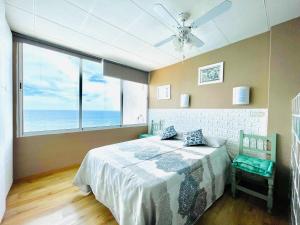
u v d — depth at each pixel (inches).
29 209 65.8
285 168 74.7
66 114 138.3
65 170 109.2
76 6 65.2
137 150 83.7
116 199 55.7
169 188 49.9
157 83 157.8
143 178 50.4
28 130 97.4
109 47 107.5
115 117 154.9
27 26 81.1
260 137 83.4
